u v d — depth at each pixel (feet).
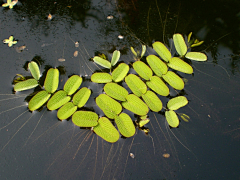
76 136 0.46
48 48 0.52
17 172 0.45
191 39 0.52
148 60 0.49
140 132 0.47
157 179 0.45
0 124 0.47
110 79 0.48
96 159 0.45
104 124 0.46
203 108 0.48
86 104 0.48
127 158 0.45
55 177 0.44
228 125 0.47
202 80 0.50
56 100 0.47
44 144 0.46
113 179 0.44
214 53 0.52
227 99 0.49
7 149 0.46
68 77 0.50
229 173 0.45
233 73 0.50
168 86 0.49
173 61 0.50
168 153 0.46
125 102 0.47
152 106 0.47
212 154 0.46
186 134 0.47
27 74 0.50
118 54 0.50
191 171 0.45
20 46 0.52
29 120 0.47
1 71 0.50
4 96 0.48
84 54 0.51
